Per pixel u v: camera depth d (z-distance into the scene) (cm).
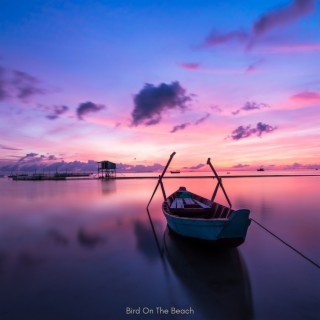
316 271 720
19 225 1415
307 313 515
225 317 506
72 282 670
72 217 1630
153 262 805
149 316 512
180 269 743
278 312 520
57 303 565
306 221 1395
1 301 576
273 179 6650
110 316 514
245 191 3219
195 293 602
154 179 7544
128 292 613
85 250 944
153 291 615
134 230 1252
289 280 665
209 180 6444
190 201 1467
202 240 843
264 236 1095
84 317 512
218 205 1111
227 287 629
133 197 2773
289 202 2162
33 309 542
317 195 2714
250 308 534
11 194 3300
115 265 786
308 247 937
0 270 757
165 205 1253
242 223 765
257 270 727
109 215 1680
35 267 779
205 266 762
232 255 853
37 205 2236
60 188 4312
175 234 1100
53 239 1112
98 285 651
